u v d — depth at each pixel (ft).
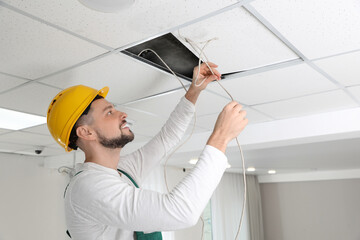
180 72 5.81
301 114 8.89
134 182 4.52
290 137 9.15
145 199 3.26
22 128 9.58
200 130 10.59
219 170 3.31
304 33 4.42
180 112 4.96
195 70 4.73
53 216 15.01
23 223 13.96
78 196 3.55
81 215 3.61
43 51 4.77
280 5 3.75
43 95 6.75
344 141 12.83
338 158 18.53
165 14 3.90
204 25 4.18
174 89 6.58
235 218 26.22
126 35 4.37
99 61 5.19
